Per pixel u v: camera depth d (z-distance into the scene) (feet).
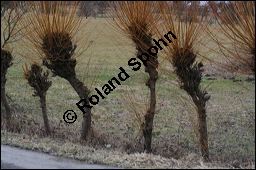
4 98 37.45
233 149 32.35
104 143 32.45
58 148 26.76
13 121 36.94
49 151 26.17
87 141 32.01
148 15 27.22
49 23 29.76
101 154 25.71
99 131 36.32
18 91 53.06
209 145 33.76
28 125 37.50
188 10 24.47
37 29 30.01
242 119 42.06
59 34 30.25
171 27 25.32
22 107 45.73
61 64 31.01
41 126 37.65
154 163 23.71
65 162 23.84
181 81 27.22
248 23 20.42
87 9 30.01
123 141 33.55
